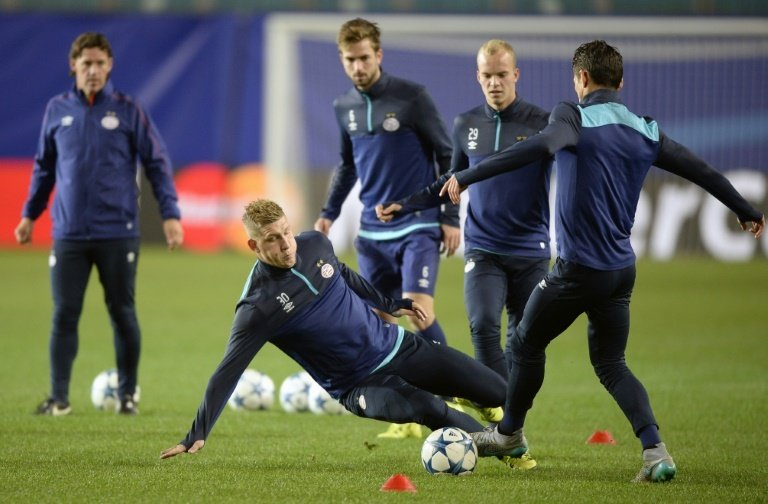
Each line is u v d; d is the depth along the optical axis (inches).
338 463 957.2
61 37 3523.6
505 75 1043.3
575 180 836.6
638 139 840.9
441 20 3767.2
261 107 3617.1
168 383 1491.1
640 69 3757.4
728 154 3705.7
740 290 2751.0
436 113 1191.6
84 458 969.5
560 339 2005.4
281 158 3609.7
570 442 1092.5
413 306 932.0
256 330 850.1
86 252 1245.1
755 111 3690.9
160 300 2476.6
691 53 3725.4
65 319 1246.9
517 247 1063.0
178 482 858.8
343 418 1234.0
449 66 3762.3
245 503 780.0
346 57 1165.1
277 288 855.7
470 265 1072.2
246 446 1047.0
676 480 874.1
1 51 3499.0
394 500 789.2
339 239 3422.7
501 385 922.1
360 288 913.5
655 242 3476.9
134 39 3558.1
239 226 3585.1
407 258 1182.9
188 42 3587.6
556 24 3754.9
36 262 3265.3
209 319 2183.8
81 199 1237.1
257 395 1290.6
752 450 1034.7
